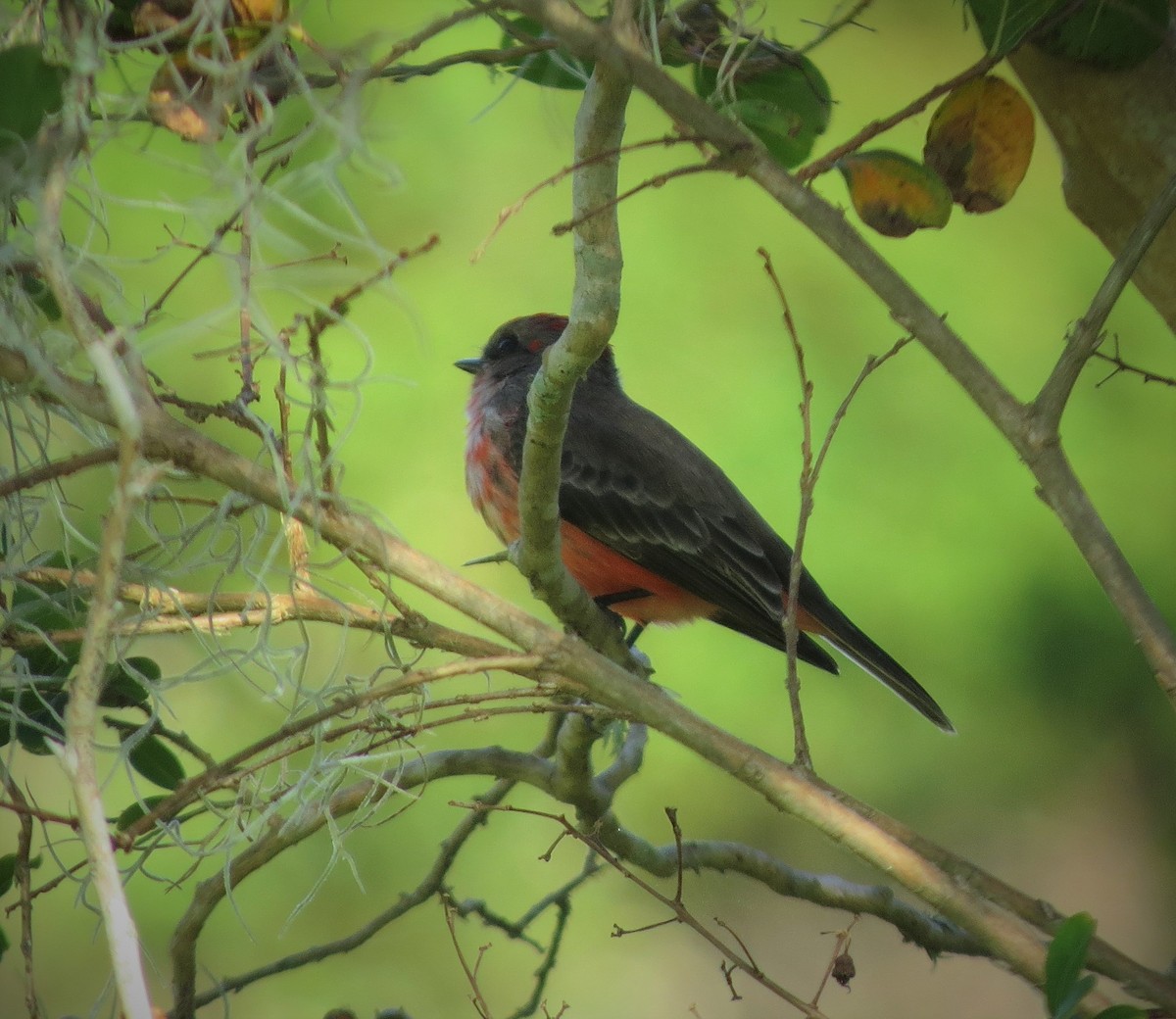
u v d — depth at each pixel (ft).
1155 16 18.33
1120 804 47.42
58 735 16.40
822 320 44.24
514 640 15.64
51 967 36.65
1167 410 44.47
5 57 14.01
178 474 15.16
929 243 44.75
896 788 45.11
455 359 42.11
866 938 50.78
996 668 43.52
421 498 41.32
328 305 15.31
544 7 13.64
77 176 17.90
